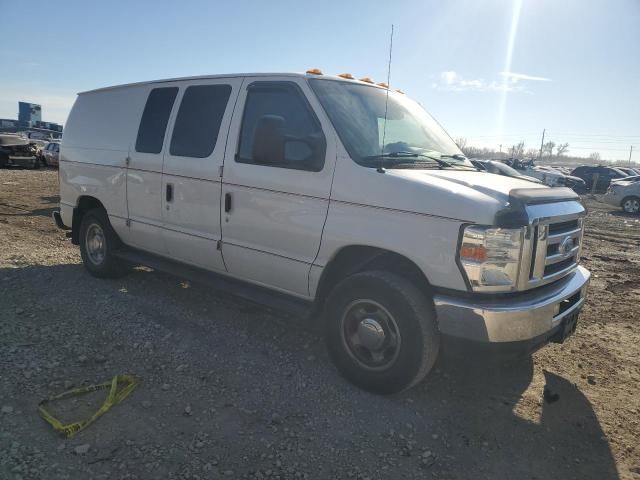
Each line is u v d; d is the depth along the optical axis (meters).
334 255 3.84
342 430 3.32
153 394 3.62
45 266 6.67
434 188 3.41
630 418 3.66
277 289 4.35
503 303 3.30
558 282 3.82
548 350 4.77
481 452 3.19
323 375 4.01
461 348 3.38
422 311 3.46
